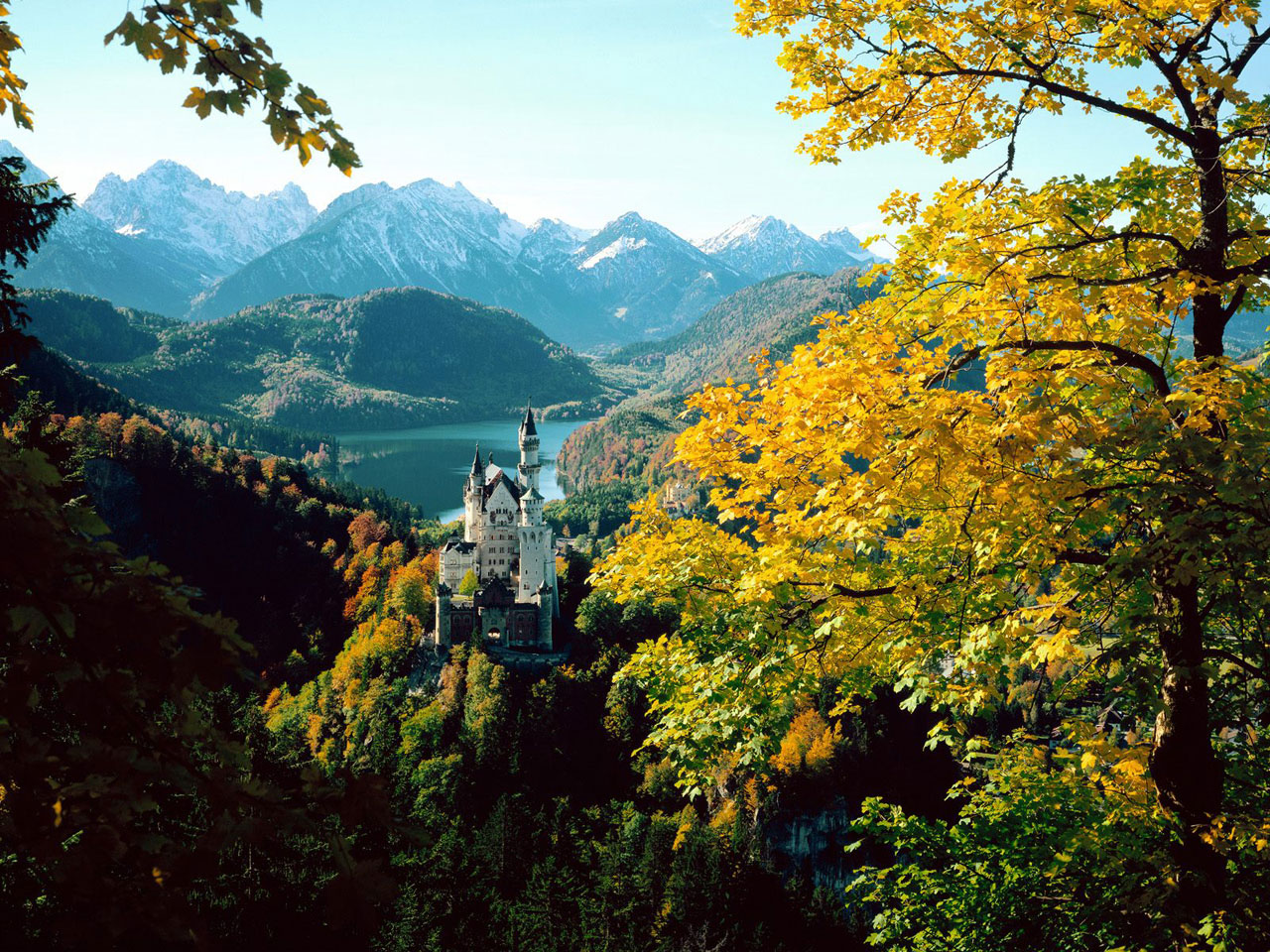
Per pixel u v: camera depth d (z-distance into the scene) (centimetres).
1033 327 1502
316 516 19325
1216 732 1731
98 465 17200
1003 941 1505
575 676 11656
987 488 1311
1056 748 1739
